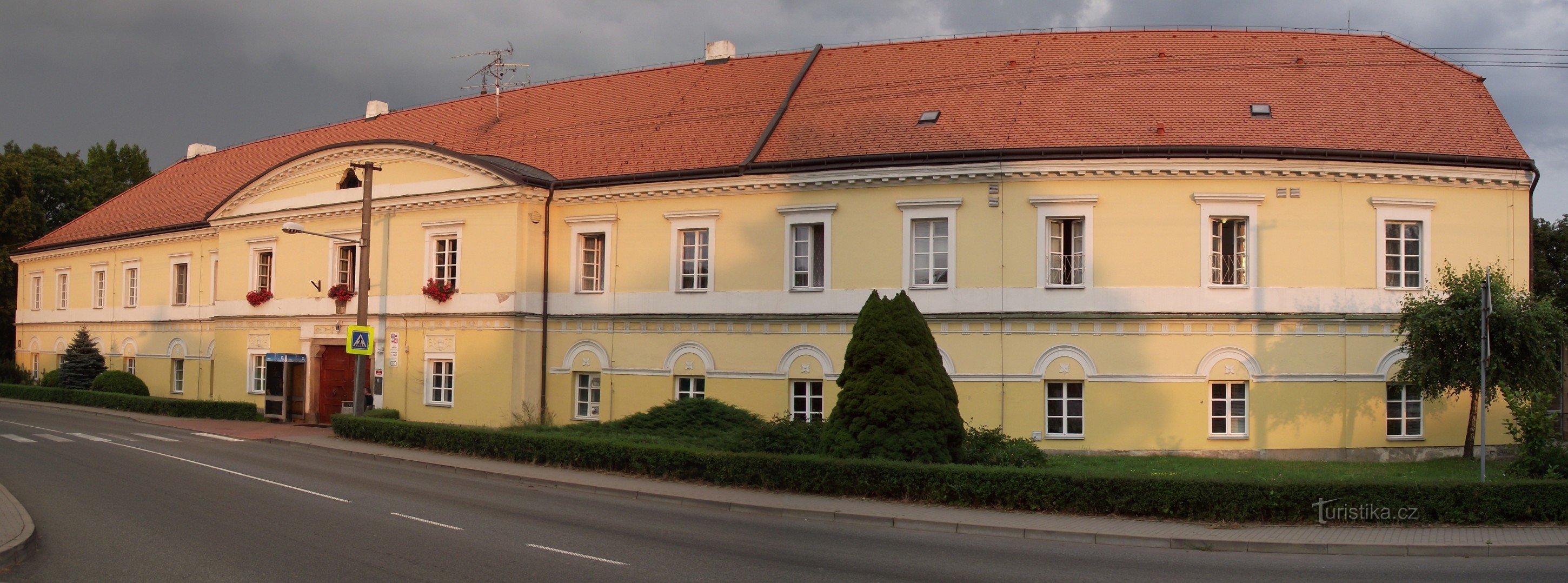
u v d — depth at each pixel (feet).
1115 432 85.51
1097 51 101.04
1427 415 87.10
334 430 97.14
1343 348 86.17
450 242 108.88
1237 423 86.28
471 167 106.22
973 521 53.36
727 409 91.04
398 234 112.27
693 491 64.23
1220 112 89.76
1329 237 85.97
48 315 178.81
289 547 43.91
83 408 134.62
